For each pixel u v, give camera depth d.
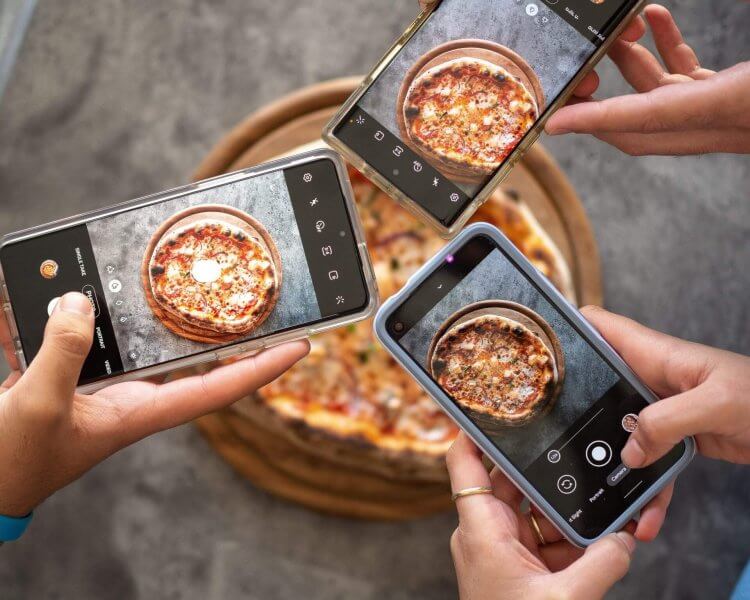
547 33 0.76
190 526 1.08
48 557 1.08
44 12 1.10
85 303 0.67
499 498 0.81
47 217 1.10
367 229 0.99
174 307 0.75
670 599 1.09
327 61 1.11
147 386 0.74
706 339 1.10
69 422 0.68
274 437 1.01
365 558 1.09
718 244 1.11
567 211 1.01
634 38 0.82
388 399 0.99
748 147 0.82
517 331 0.74
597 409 0.74
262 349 0.77
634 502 0.73
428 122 0.77
